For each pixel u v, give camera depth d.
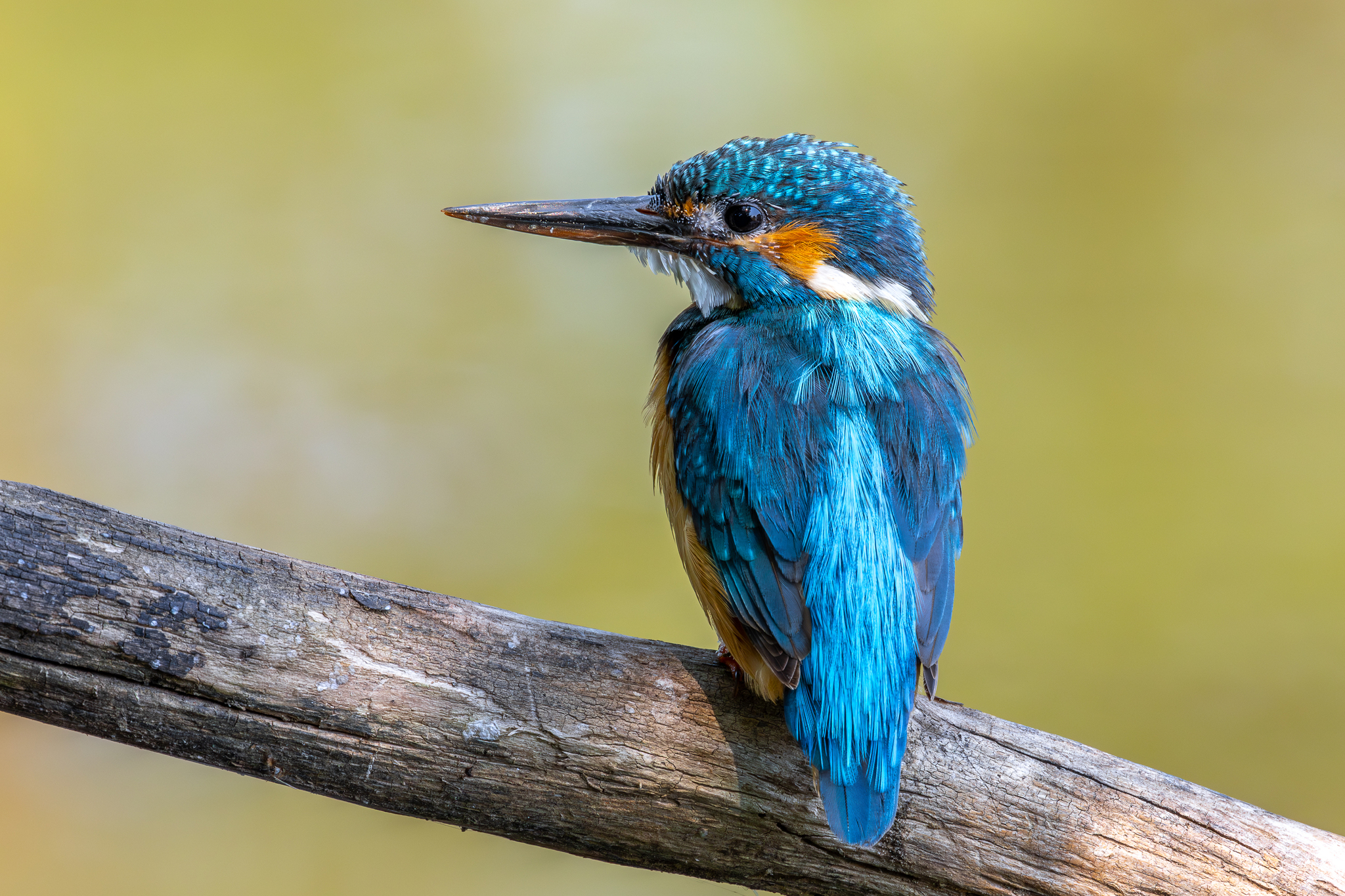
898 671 3.19
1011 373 3.51
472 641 3.19
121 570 3.18
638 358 3.47
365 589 3.19
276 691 3.18
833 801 3.18
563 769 3.19
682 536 3.22
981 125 3.78
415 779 3.19
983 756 3.20
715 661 3.20
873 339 3.22
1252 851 3.20
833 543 3.20
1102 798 3.20
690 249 3.23
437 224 3.54
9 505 3.18
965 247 3.70
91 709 3.18
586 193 3.61
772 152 3.23
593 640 3.20
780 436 3.21
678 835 3.19
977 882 3.20
